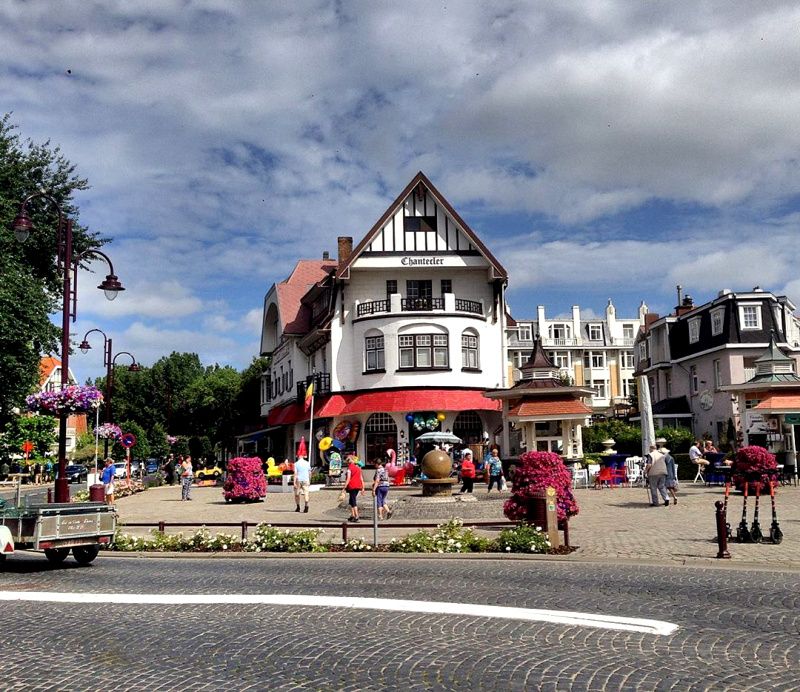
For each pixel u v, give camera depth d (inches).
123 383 3619.6
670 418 2101.4
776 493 992.2
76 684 262.5
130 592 433.1
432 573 484.7
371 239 1764.3
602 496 1055.6
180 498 1422.2
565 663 273.1
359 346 1753.2
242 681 261.6
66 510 538.9
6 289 1106.1
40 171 1288.1
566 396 1221.1
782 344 1889.8
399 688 250.2
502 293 1823.3
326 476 1525.6
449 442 1412.4
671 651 285.4
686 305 2283.5
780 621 330.0
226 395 3134.8
